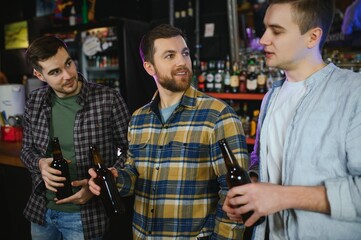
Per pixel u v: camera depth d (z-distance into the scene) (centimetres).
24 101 292
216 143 118
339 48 270
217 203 125
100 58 383
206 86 307
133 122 139
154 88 362
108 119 170
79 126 167
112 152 174
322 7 89
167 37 122
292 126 97
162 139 127
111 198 126
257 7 295
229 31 312
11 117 278
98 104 169
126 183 129
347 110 87
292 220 97
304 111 96
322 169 89
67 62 159
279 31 93
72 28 359
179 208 120
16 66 535
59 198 150
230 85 294
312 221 92
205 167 121
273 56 97
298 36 92
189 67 124
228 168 105
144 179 129
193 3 344
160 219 123
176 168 122
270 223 108
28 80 359
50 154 172
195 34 338
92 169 123
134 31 338
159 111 133
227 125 118
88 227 165
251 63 290
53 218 172
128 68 331
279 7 92
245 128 296
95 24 338
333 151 88
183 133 123
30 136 179
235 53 313
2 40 552
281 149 105
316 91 96
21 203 244
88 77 393
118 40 325
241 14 306
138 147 133
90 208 165
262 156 112
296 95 103
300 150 93
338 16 267
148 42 126
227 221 111
